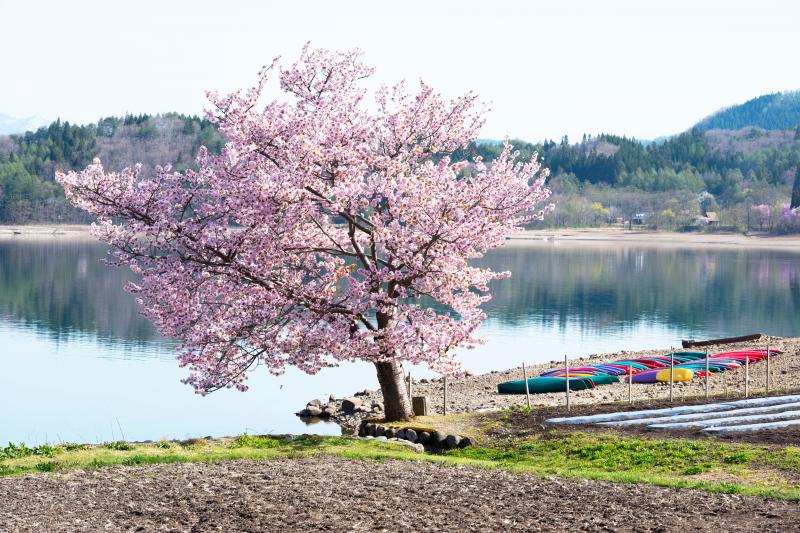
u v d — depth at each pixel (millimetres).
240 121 24531
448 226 24625
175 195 25969
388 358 25625
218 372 26297
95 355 49875
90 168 25469
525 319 68125
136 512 15273
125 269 113125
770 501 16141
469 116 28141
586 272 117500
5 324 61969
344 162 25375
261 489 16953
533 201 27125
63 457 20344
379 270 25688
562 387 35594
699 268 127000
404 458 21047
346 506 15688
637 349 52719
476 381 40875
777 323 66000
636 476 18484
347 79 26641
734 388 31578
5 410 36094
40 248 162500
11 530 14000
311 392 40875
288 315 26281
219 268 26219
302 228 27578
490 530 14289
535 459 22578
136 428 33094
